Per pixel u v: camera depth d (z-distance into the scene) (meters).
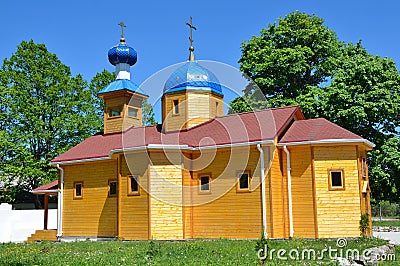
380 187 27.03
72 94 37.69
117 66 27.72
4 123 35.78
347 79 27.91
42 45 37.00
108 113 26.67
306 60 32.19
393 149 26.41
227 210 20.09
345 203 19.44
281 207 19.94
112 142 24.73
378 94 26.48
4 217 27.81
